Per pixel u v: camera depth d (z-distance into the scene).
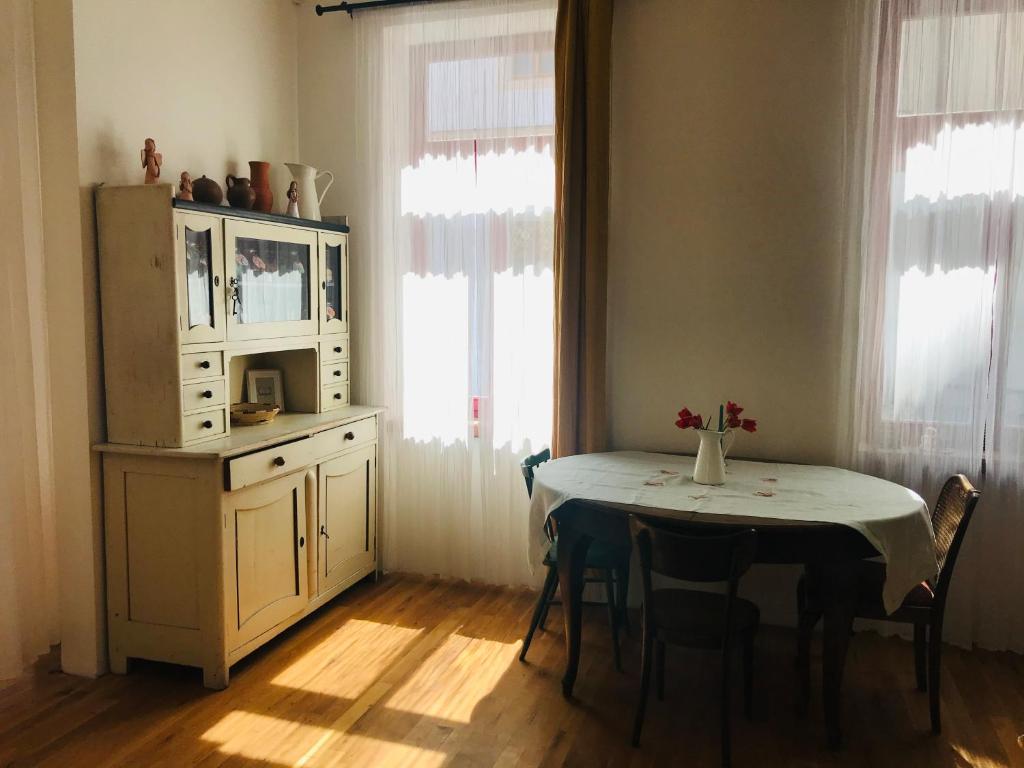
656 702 2.80
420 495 3.96
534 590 3.82
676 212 3.46
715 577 2.36
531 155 3.59
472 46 3.65
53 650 3.17
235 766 2.39
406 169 3.82
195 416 2.88
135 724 2.61
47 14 2.71
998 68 2.99
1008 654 3.17
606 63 3.37
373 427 3.84
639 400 3.59
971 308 3.09
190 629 2.86
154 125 3.10
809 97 3.27
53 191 2.76
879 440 3.25
